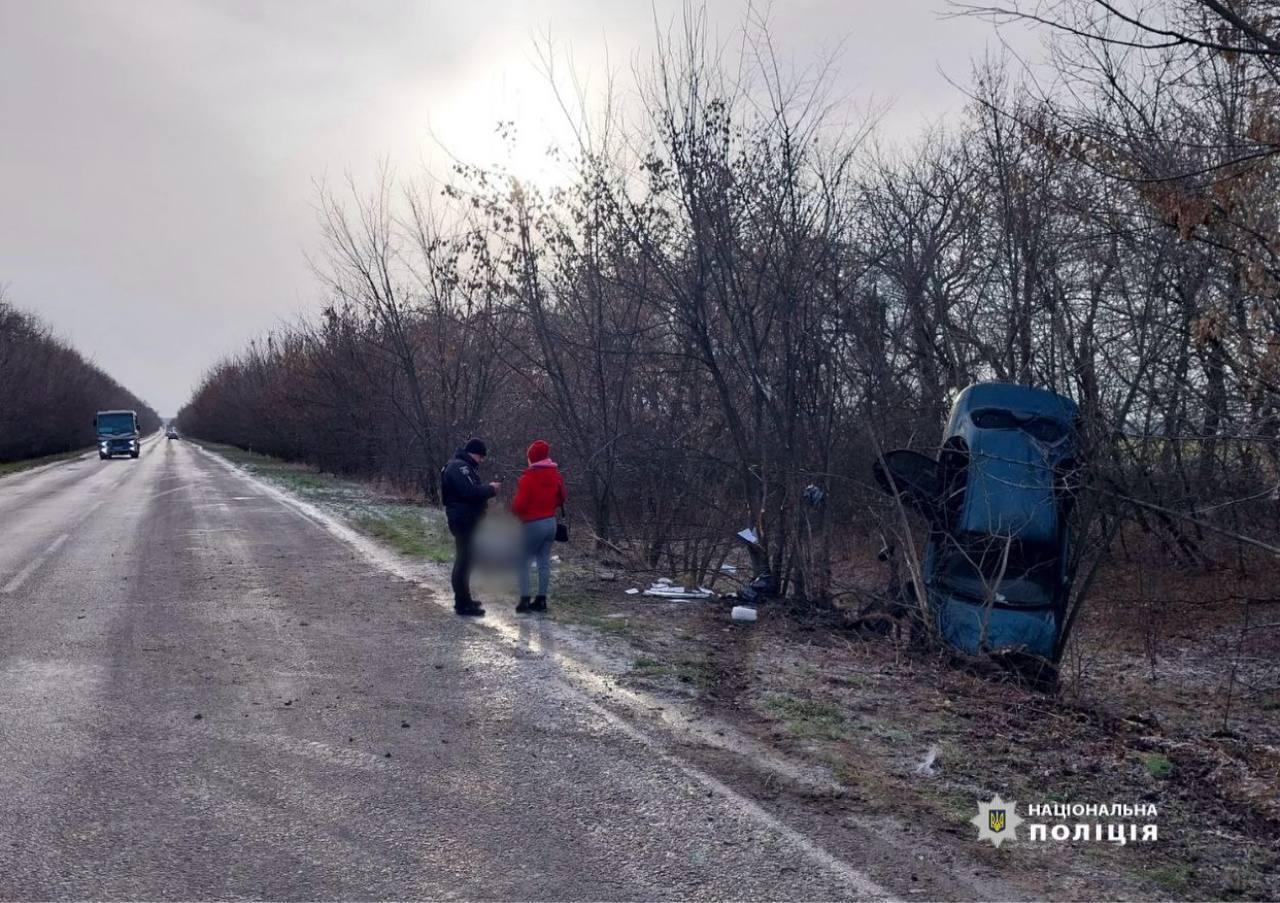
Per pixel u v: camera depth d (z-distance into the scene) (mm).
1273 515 12094
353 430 35000
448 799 5504
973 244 14312
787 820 5250
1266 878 4793
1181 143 9086
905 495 10625
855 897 4422
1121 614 12906
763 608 11477
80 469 49531
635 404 15016
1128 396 10688
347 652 8945
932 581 10312
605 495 15719
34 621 10227
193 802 5422
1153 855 5012
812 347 11594
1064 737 7102
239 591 12102
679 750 6359
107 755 6148
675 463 13625
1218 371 10578
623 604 11609
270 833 5031
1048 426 10305
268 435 57656
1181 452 11555
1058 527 10141
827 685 8094
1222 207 8336
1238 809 5816
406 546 16312
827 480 11625
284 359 45250
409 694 7594
